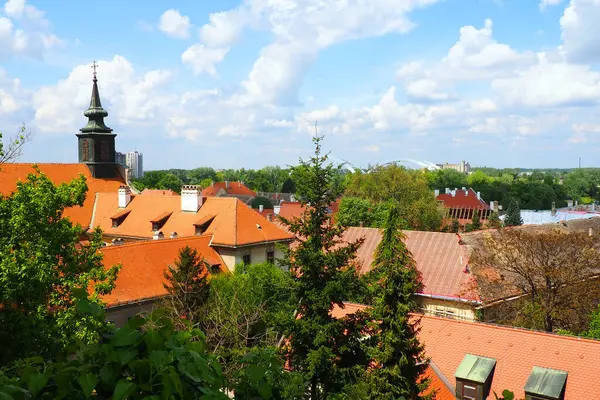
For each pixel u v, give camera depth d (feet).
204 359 16.71
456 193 419.33
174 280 108.58
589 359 72.02
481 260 128.98
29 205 77.82
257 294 106.52
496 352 78.07
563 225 185.57
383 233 73.00
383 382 66.49
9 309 66.59
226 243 151.02
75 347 17.53
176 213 177.58
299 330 67.21
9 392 14.21
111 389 15.14
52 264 76.28
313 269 68.23
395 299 71.05
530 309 119.14
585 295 115.24
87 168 220.02
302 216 72.64
